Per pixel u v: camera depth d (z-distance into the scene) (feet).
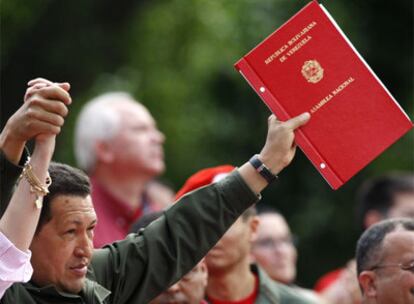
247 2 82.07
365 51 90.63
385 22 91.40
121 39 80.64
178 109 82.07
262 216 59.11
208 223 37.47
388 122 36.91
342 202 89.30
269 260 58.54
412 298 41.47
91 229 35.50
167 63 81.25
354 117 36.96
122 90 80.38
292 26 37.17
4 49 77.51
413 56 92.17
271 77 37.14
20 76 79.15
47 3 77.30
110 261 37.63
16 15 76.43
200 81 82.12
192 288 42.57
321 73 37.06
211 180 45.83
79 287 35.09
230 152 86.07
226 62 81.30
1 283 32.81
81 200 35.17
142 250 37.68
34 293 34.86
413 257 41.60
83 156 58.39
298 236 89.40
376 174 87.20
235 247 46.24
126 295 37.76
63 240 34.88
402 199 61.36
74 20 78.95
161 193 60.95
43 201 34.88
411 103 91.15
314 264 90.27
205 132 83.82
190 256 37.58
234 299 46.83
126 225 57.36
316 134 37.06
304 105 37.09
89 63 79.87
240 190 37.40
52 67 79.51
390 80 92.53
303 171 89.66
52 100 32.78
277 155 37.24
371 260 42.11
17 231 32.99
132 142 57.67
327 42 37.09
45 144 33.14
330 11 88.12
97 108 58.23
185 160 82.79
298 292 51.11
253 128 86.84
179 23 80.89
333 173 36.99
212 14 80.84
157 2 81.15
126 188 57.72
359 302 55.93
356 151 36.94
